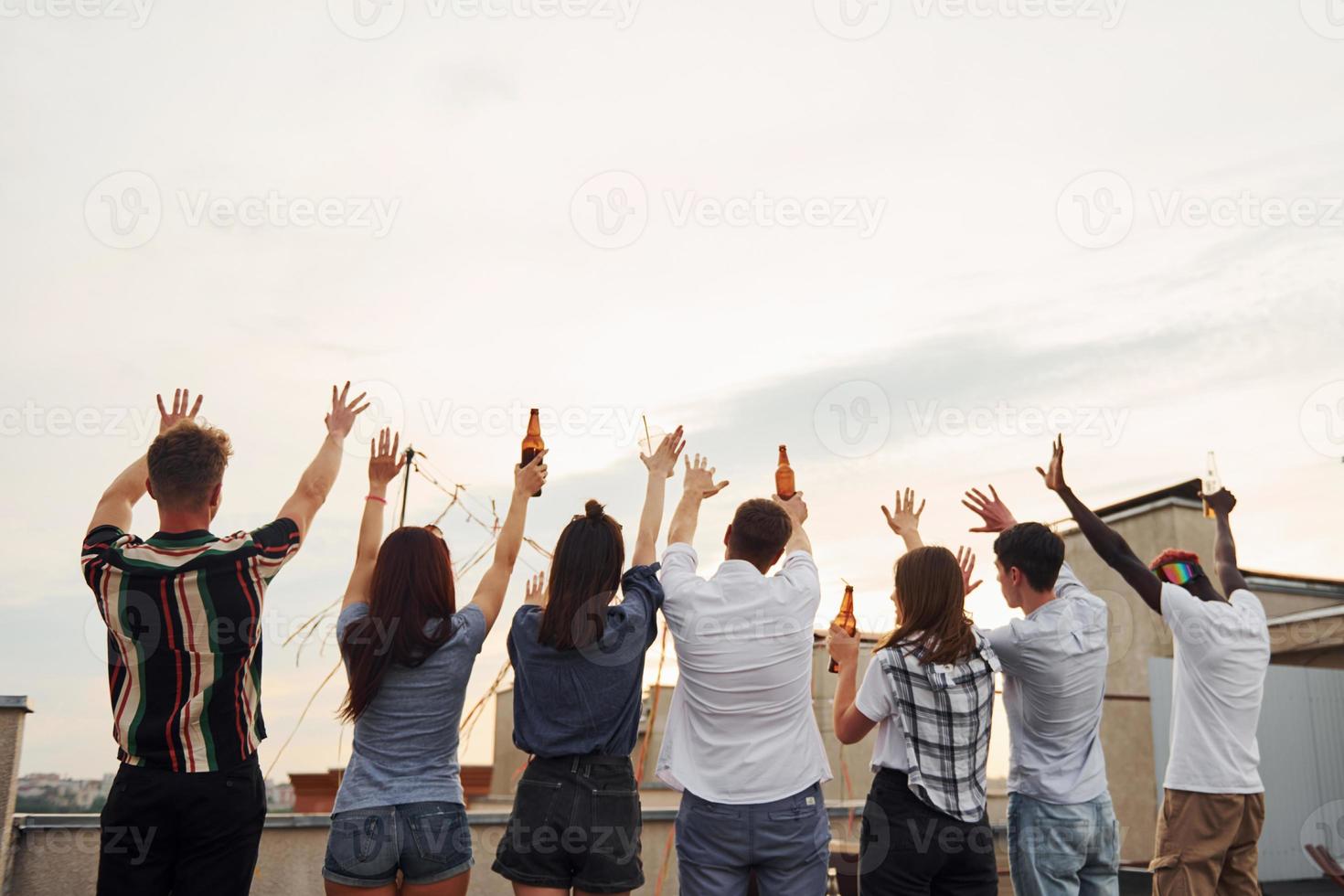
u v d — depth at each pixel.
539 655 2.30
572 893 2.32
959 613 2.50
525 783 2.30
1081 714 2.69
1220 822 2.84
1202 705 2.91
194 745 2.07
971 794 2.40
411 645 2.22
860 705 2.51
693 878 2.40
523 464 2.73
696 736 2.44
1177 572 3.22
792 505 2.96
